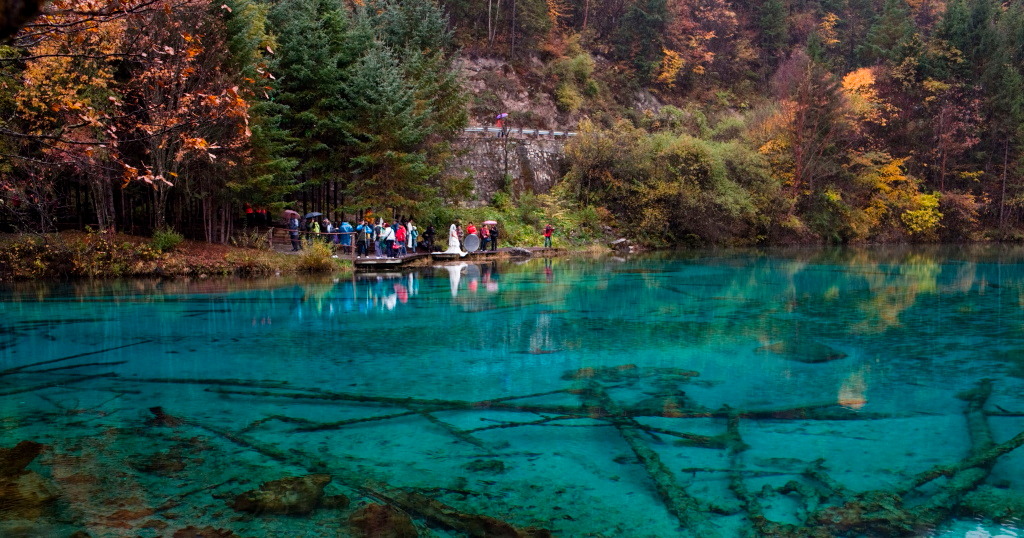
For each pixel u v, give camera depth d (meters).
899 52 55.94
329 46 28.95
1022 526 4.50
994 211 54.03
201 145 6.27
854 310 15.37
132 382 8.42
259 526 4.41
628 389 8.24
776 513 4.70
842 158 47.78
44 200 14.88
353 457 5.81
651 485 5.22
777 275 23.88
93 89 15.64
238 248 23.80
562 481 5.29
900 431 6.59
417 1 40.47
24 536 4.18
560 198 40.03
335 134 28.55
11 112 13.95
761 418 7.01
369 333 12.10
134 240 21.69
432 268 25.50
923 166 53.84
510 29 60.28
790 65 50.34
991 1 60.69
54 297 16.19
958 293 18.80
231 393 7.93
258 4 24.88
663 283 20.91
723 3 73.88
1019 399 7.81
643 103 65.38
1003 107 53.66
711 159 40.75
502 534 4.35
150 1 5.24
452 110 33.34
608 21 70.44
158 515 4.56
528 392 8.06
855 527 4.48
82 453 5.83
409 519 4.48
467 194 33.50
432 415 7.09
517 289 19.08
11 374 8.80
